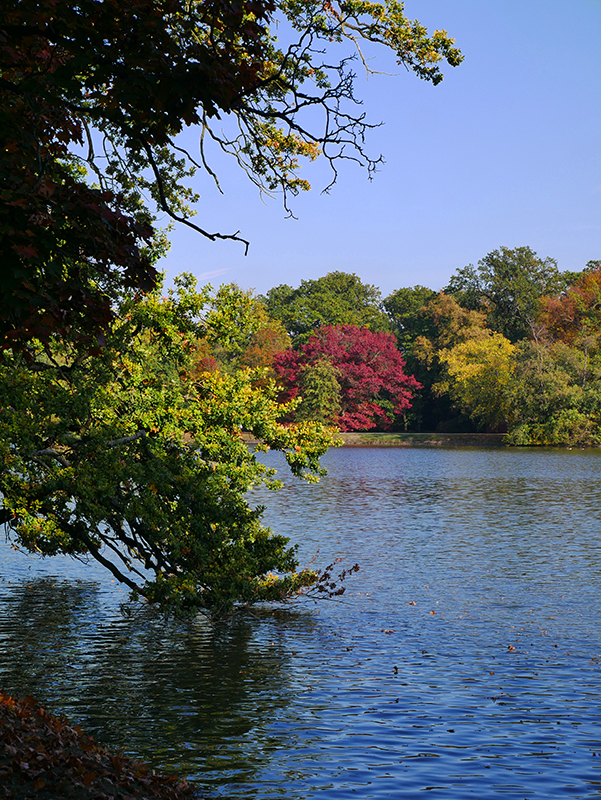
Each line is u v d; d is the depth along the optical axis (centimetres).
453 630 1784
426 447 9931
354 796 977
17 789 782
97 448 1666
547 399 9206
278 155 1566
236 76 841
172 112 816
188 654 1619
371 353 11475
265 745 1141
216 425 1886
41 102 815
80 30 748
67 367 1722
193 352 1991
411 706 1304
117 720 1236
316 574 2003
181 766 1065
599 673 1466
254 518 1931
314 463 1972
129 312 1792
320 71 1424
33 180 700
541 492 4738
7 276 668
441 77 1532
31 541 1853
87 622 1875
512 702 1319
